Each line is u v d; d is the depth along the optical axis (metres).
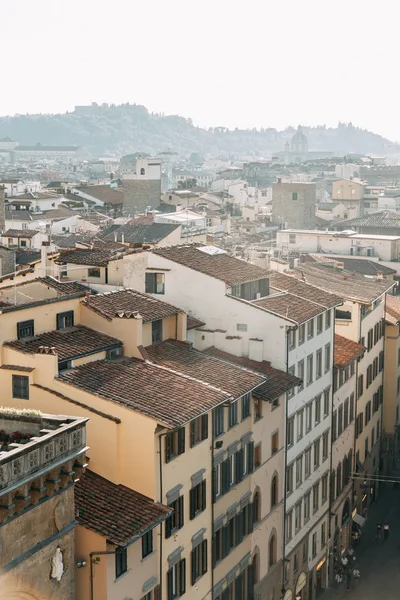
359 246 152.75
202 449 55.72
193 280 71.25
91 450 49.84
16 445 39.22
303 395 75.56
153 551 50.19
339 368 85.38
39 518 39.72
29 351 51.31
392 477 111.81
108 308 59.06
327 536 84.94
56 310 55.91
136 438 49.28
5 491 36.66
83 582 45.09
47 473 39.84
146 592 49.47
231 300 70.56
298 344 73.50
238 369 61.94
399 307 117.25
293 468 73.81
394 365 111.06
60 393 50.34
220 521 59.03
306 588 78.88
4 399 51.31
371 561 90.50
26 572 38.97
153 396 51.72
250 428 63.41
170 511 48.84
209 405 53.09
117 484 49.53
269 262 95.44
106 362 55.12
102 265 73.12
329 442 84.44
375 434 106.94
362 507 100.69
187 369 58.84
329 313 82.19
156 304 63.47
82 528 44.81
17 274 73.56
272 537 69.69
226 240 173.50
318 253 153.75
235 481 61.72
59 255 77.44
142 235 148.75
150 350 60.72
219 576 59.53
